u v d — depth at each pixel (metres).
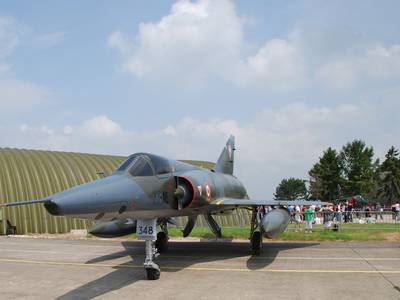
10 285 8.34
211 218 14.65
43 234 20.94
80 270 10.04
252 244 12.52
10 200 21.45
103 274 9.48
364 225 23.58
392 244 15.10
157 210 9.66
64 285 8.30
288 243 15.63
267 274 9.33
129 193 8.76
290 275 9.20
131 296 7.30
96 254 12.86
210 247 14.56
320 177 74.00
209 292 7.55
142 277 9.08
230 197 14.16
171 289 7.84
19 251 13.64
